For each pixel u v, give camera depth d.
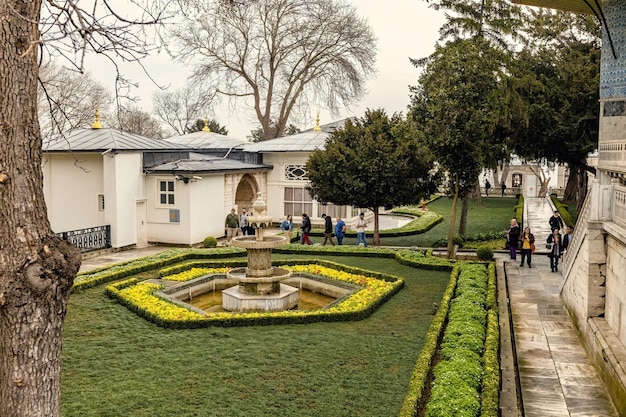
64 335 11.54
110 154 24.27
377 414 7.99
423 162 23.92
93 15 5.34
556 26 31.30
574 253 13.42
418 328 12.11
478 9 21.91
